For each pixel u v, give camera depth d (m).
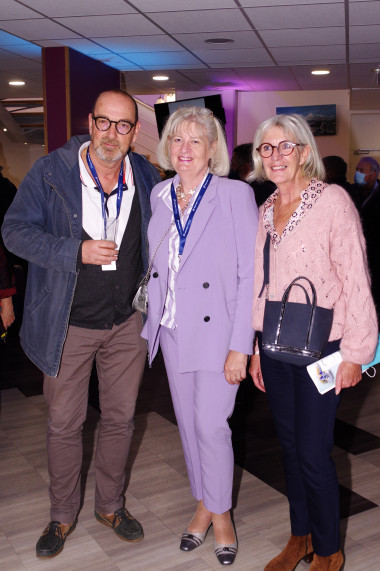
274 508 2.82
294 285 1.99
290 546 2.33
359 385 4.64
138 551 2.48
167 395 4.40
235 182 2.27
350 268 1.94
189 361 2.27
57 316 2.34
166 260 2.31
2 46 7.07
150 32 6.32
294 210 2.04
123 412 2.52
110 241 2.19
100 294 2.37
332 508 2.10
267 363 2.16
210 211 2.24
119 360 2.49
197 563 2.39
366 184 4.55
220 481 2.34
